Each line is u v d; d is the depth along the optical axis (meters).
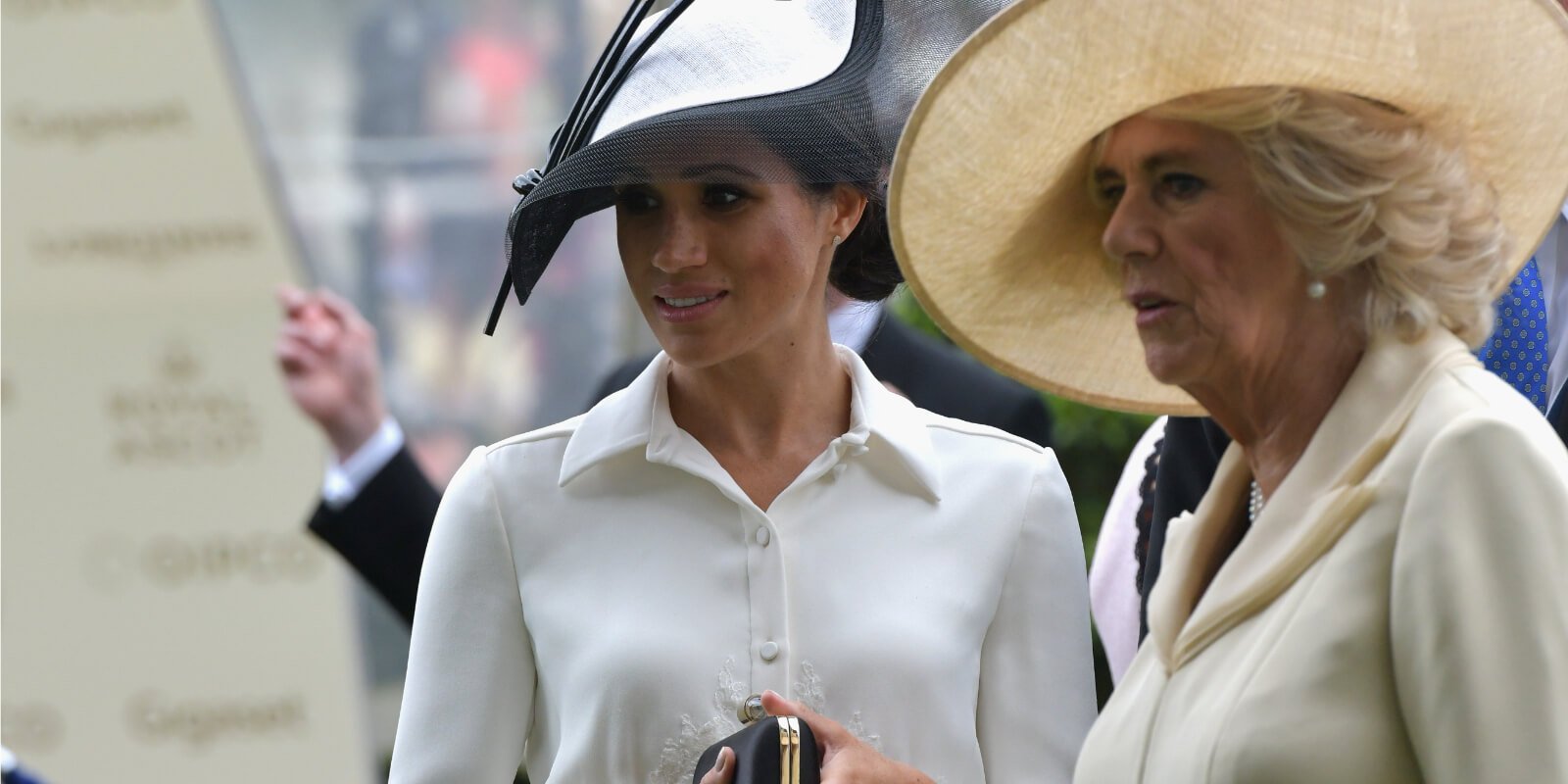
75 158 22.95
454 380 26.19
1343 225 8.45
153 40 23.05
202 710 22.66
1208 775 8.22
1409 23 8.40
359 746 22.91
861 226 11.96
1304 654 8.15
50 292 22.88
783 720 9.91
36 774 22.69
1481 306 8.63
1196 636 8.76
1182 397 10.54
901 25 11.34
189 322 22.95
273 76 25.52
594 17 25.95
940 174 9.50
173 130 23.06
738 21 11.18
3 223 22.70
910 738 11.00
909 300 24.27
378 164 25.81
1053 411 26.47
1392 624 8.00
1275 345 8.78
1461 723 7.73
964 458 11.88
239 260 23.09
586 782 10.92
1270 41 8.45
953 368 16.73
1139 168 8.91
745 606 11.12
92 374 22.80
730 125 10.73
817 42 11.29
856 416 11.68
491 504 11.53
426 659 11.40
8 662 22.66
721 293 10.98
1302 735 8.02
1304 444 8.85
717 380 11.62
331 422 15.23
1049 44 8.88
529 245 11.38
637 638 10.94
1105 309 10.34
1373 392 8.50
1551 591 7.77
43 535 22.75
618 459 11.52
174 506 22.80
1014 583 11.66
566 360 26.38
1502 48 8.55
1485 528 7.86
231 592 22.80
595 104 11.07
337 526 15.19
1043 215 9.88
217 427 22.92
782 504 11.39
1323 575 8.28
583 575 11.30
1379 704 8.05
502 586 11.45
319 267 25.70
